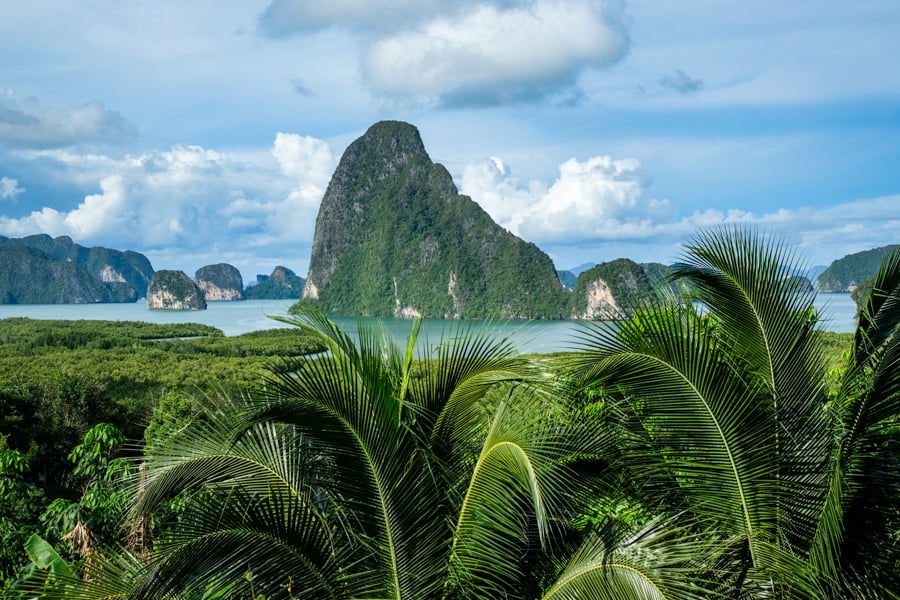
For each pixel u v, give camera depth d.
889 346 3.46
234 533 3.06
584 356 3.47
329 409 3.13
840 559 3.32
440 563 3.24
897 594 3.30
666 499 3.52
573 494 3.35
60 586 3.12
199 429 3.31
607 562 2.87
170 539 3.08
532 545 3.41
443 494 3.38
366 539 3.26
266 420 3.13
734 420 3.46
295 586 3.16
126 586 3.09
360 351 3.25
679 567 2.86
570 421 3.44
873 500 3.43
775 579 3.36
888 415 3.49
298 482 3.37
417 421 3.49
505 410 3.22
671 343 3.41
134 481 3.36
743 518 3.52
